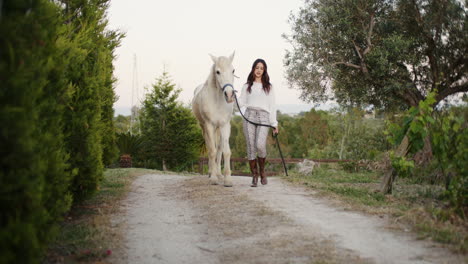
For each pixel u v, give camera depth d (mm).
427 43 6711
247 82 6109
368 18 7594
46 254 2938
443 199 4258
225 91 5789
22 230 2107
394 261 2633
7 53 2156
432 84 6742
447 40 6133
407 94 7566
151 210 4957
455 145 4023
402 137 4914
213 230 3807
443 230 3146
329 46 7867
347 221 3811
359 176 9578
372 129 18688
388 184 5531
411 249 2859
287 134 43219
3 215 2164
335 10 7840
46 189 2943
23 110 2135
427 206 4078
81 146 4492
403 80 7273
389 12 7484
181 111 21016
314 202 4914
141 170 11547
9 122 2092
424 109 4527
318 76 7785
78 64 4496
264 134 6023
